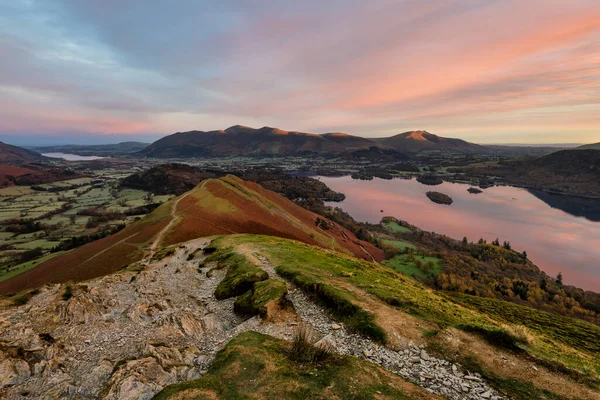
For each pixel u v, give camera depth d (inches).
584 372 591.8
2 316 864.3
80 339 743.7
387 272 1839.3
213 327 836.0
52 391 544.1
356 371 556.1
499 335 694.5
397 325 761.0
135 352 685.3
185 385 507.8
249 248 1866.4
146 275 1469.0
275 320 832.9
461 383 566.3
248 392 497.4
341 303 895.7
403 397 490.6
